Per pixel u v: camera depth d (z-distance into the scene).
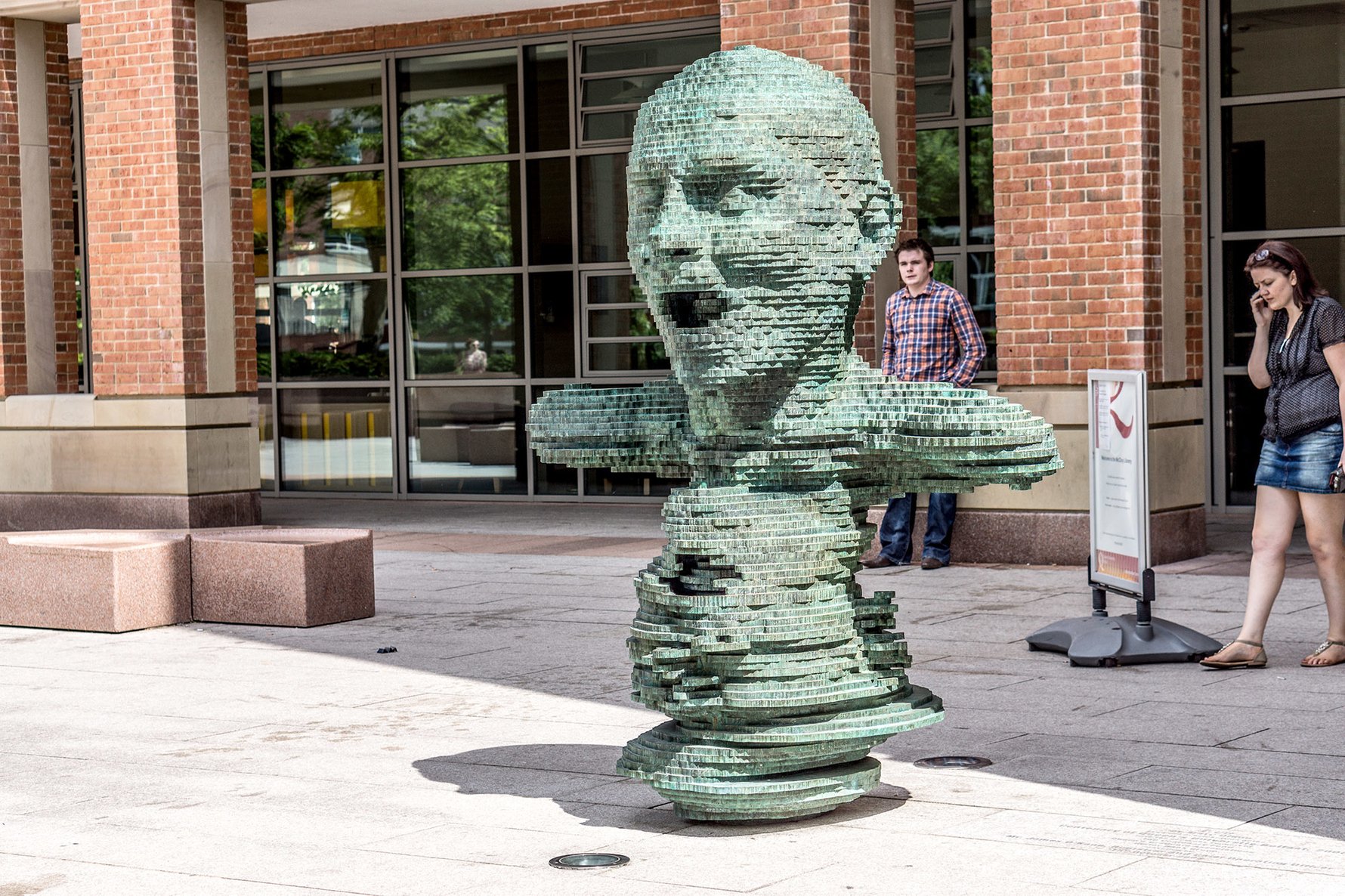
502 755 6.92
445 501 19.55
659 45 18.03
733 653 5.45
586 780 6.48
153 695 8.56
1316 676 8.13
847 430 5.54
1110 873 5.01
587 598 11.61
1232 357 15.64
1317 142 15.09
